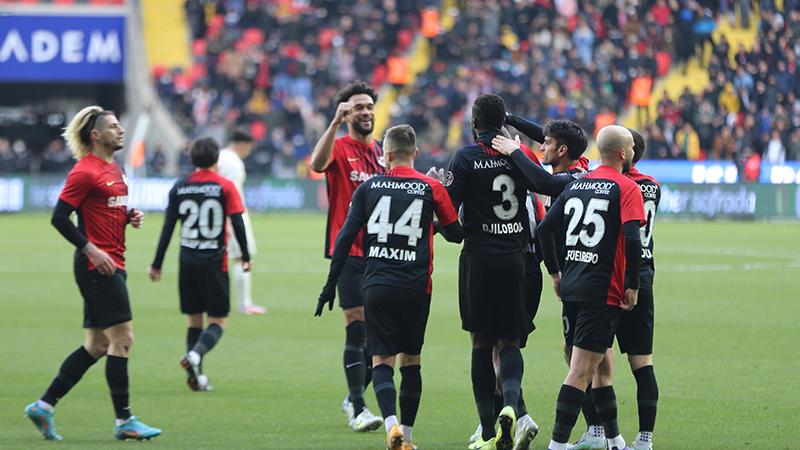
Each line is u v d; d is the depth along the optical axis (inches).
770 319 1974.7
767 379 1435.8
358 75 5216.5
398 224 1045.8
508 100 4970.5
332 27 5383.9
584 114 4992.6
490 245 1076.5
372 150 1263.5
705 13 5388.8
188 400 1325.0
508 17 5319.9
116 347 1118.4
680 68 5452.8
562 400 992.9
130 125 5221.5
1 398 1321.4
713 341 1733.5
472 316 1084.5
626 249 978.1
